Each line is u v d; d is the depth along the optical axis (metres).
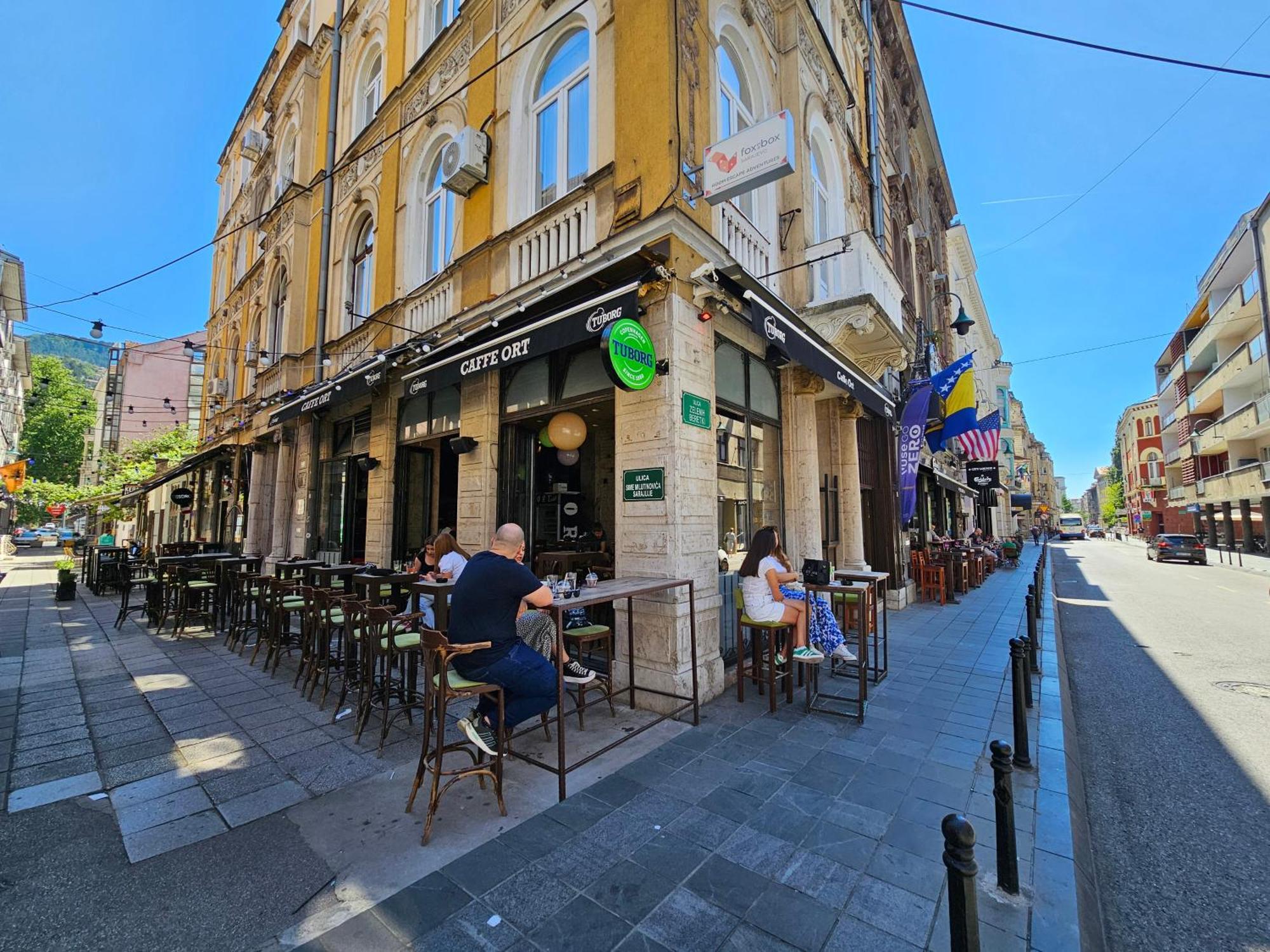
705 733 4.39
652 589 4.39
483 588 3.45
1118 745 4.71
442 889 2.58
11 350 34.91
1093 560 27.69
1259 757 4.36
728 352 6.34
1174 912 2.69
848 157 9.84
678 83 5.29
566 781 3.63
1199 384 29.39
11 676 6.18
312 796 3.50
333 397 9.02
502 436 7.15
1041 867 2.73
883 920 2.37
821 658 4.78
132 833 3.07
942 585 11.25
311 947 2.23
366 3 11.83
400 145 9.73
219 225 20.53
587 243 5.92
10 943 2.26
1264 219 20.17
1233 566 22.88
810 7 8.44
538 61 7.07
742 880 2.64
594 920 2.38
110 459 34.34
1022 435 57.94
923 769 3.79
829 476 9.77
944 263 21.17
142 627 9.20
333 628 6.09
